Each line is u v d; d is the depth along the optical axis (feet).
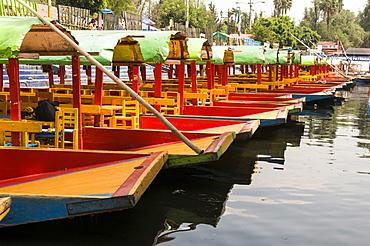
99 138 33.24
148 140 32.48
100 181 21.24
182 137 24.85
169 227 21.80
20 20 27.73
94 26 89.04
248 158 35.94
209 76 57.77
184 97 50.42
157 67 41.88
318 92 77.46
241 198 26.14
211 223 22.34
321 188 28.37
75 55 30.32
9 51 26.48
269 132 48.80
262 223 22.45
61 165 25.66
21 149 25.79
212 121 38.96
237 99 64.18
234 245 19.92
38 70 77.05
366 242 20.47
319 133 49.14
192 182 29.07
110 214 23.25
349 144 43.11
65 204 19.02
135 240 20.30
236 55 68.64
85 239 20.31
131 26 83.61
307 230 21.71
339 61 165.89
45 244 19.79
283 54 83.61
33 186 22.56
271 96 68.95
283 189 27.99
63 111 30.55
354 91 126.93
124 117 37.50
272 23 272.72
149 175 21.36
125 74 101.14
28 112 33.24
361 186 28.96
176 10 188.34
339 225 22.40
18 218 19.33
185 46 46.01
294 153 38.22
